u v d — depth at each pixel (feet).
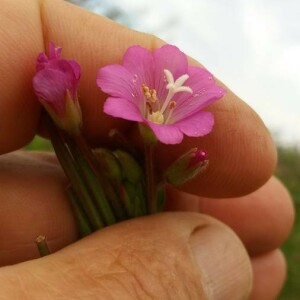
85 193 0.17
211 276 0.16
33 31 0.17
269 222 0.23
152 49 0.18
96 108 0.18
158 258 0.15
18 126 0.18
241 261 0.17
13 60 0.16
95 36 0.18
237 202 0.23
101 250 0.15
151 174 0.16
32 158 0.20
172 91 0.15
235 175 0.18
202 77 0.16
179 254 0.16
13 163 0.19
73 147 0.17
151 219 0.16
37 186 0.19
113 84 0.15
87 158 0.16
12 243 0.19
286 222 0.23
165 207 0.22
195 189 0.19
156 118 0.15
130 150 0.17
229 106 0.17
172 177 0.16
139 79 0.15
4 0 0.17
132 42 0.18
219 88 0.16
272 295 0.24
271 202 0.23
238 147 0.18
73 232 0.19
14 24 0.17
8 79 0.17
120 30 0.18
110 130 0.18
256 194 0.23
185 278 0.15
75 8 0.18
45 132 0.19
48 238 0.19
